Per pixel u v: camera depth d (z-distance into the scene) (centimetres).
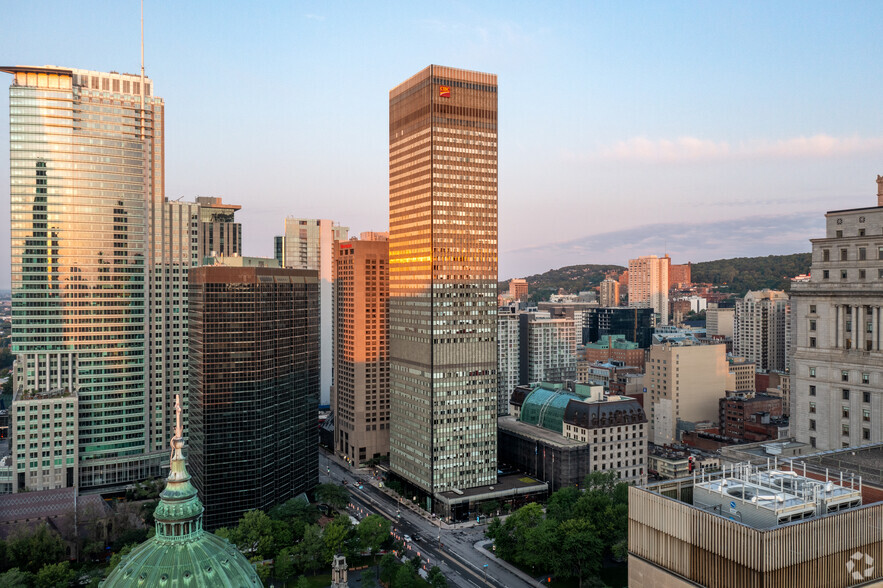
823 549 8050
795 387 16562
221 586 9369
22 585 18938
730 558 7962
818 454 11688
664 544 8944
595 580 19900
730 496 8831
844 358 15375
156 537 9681
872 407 14800
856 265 15225
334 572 18500
